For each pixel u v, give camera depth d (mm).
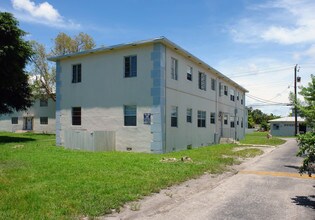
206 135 24406
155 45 17109
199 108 22938
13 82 25312
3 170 9969
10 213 5609
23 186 7703
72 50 40594
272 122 54281
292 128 52719
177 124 18953
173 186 8602
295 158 16188
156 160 13078
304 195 7930
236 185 9125
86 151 16812
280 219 6008
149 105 17172
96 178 8836
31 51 26203
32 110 41312
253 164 13648
